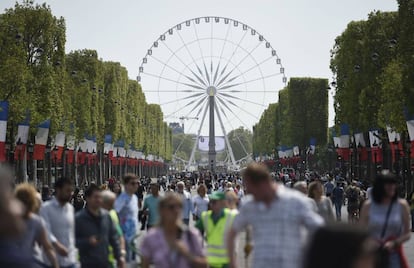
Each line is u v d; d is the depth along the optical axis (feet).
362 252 37.68
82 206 269.64
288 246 74.38
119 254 105.81
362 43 517.96
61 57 468.34
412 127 374.02
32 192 90.43
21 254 55.31
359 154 571.28
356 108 530.27
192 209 217.56
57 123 460.55
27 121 396.98
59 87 468.75
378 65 490.49
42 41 440.45
